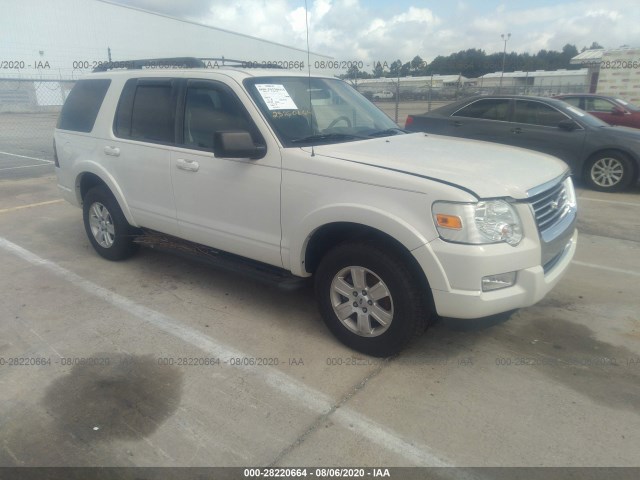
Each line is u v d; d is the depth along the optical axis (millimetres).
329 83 4707
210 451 2721
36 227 6691
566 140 9000
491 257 3018
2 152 13703
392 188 3195
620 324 4078
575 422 2932
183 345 3752
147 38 44094
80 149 5266
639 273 5137
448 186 3059
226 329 3986
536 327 4027
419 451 2721
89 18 39500
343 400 3135
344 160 3455
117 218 5078
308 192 3531
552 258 3545
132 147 4684
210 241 4297
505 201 3115
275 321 4113
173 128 4379
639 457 2668
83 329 3975
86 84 5359
